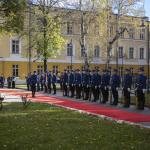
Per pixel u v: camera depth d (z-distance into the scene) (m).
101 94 29.88
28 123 16.98
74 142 12.73
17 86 58.34
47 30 48.16
